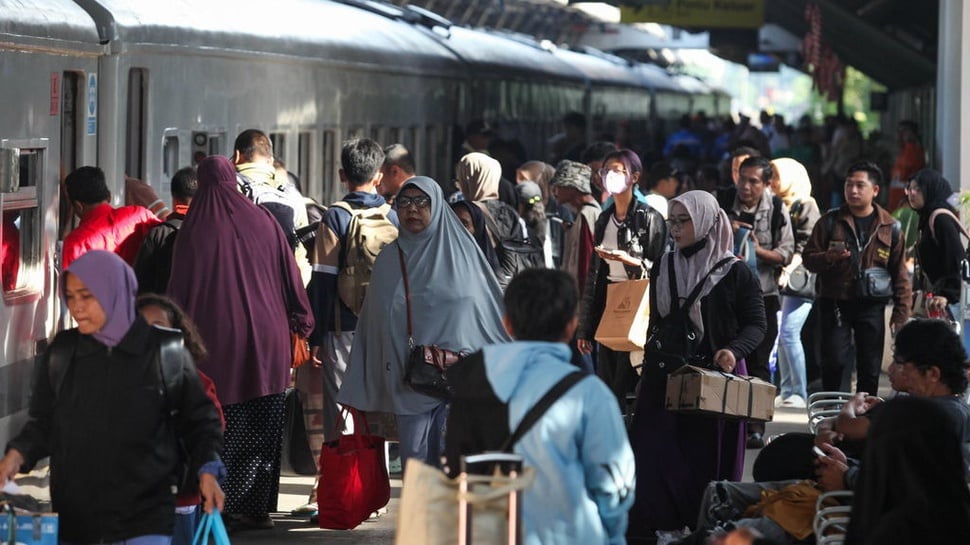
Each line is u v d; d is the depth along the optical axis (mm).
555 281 7297
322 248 12844
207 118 16531
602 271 13734
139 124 14734
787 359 18375
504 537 6785
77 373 8008
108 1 13969
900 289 15445
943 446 7262
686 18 39906
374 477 12281
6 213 11469
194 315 11992
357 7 26594
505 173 22906
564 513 7023
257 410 12367
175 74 15500
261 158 13930
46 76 12281
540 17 72812
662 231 13922
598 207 15500
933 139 40688
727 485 10344
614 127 47875
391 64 24328
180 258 12039
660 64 92938
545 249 16625
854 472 9359
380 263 11945
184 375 8125
